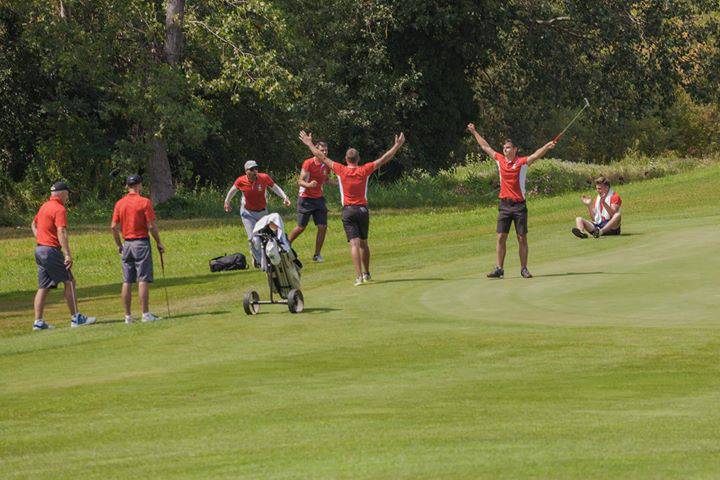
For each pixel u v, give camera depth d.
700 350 31.30
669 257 54.50
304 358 33.53
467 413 23.45
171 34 144.88
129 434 22.81
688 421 21.62
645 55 179.88
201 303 54.22
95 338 41.97
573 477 17.11
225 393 27.70
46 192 152.25
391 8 160.50
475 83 196.50
